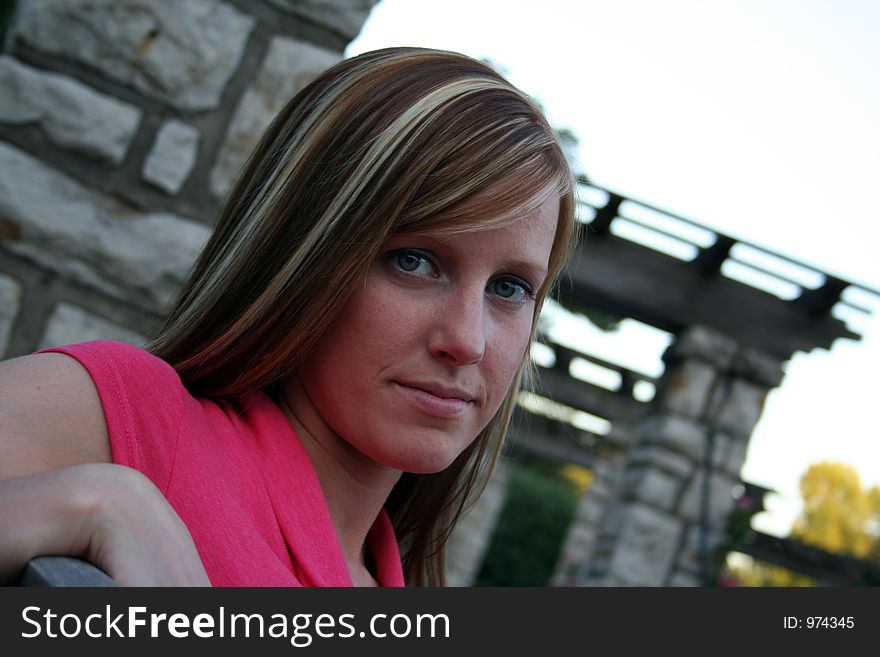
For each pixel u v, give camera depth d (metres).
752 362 6.84
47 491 0.61
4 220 2.68
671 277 6.78
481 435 1.23
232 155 2.84
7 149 2.69
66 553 0.60
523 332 0.97
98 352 0.79
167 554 0.62
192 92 2.82
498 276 0.94
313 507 0.90
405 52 0.98
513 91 0.96
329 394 0.92
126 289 2.75
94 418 0.74
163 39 2.80
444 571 1.31
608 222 6.53
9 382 0.73
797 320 6.86
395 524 1.28
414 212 0.89
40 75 2.72
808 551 8.96
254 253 0.93
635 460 7.41
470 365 0.92
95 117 2.75
